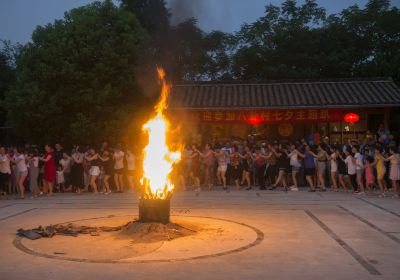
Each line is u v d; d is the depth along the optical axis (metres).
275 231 10.02
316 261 7.57
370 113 22.28
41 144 22.67
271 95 22.53
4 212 13.21
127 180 19.81
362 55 28.70
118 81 21.53
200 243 8.89
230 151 19.16
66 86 20.84
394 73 26.84
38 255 8.10
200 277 6.70
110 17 22.20
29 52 21.61
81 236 9.61
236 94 23.09
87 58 20.97
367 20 29.25
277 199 15.31
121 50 21.66
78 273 6.96
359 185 16.47
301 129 22.94
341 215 12.02
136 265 7.38
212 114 22.41
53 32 21.59
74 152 19.08
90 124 20.64
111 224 11.05
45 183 17.89
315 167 18.44
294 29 28.89
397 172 15.42
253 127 23.08
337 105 20.88
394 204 13.95
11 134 29.38
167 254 8.07
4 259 7.84
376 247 8.53
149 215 10.02
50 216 12.43
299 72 27.97
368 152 17.41
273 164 18.78
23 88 21.39
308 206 13.66
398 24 28.31
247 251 8.27
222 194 16.88
